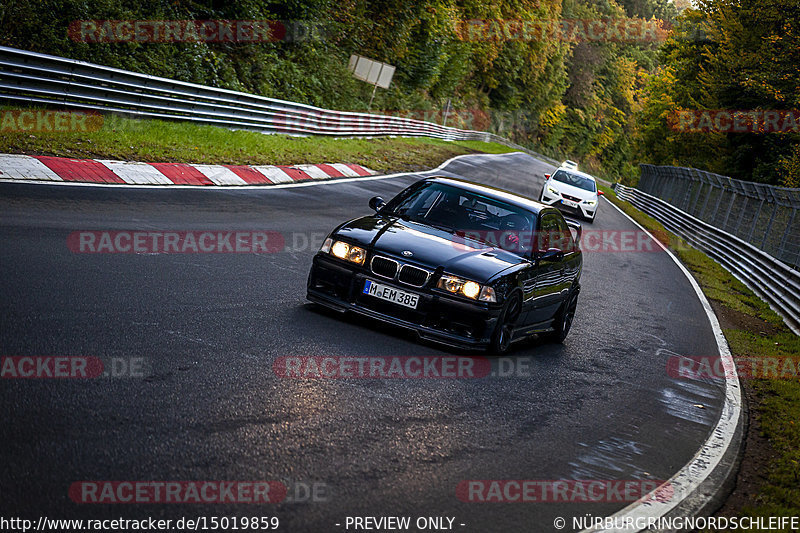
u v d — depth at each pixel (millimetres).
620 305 43438
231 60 101812
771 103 146375
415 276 23906
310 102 120000
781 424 25750
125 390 15977
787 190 67688
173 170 49875
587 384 25344
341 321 25281
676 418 23859
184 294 24609
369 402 18500
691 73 192500
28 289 21547
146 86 63000
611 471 17875
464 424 18578
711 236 90062
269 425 15820
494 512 14125
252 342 21109
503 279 24406
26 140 44781
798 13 144125
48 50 67438
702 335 40031
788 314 52500
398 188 75750
